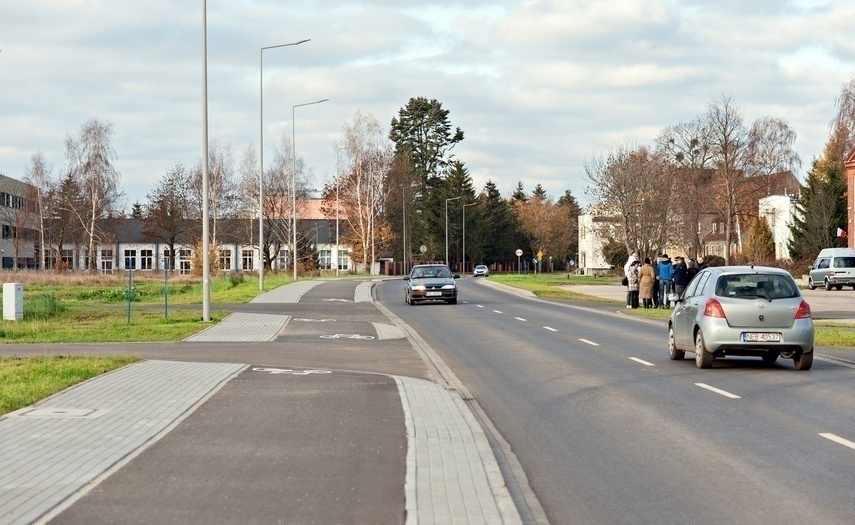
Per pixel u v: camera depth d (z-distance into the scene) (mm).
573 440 9836
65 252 109938
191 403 11992
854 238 67188
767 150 72688
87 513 6605
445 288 40031
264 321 29344
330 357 18781
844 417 11164
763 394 13195
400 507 6770
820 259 56375
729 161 71438
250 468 8102
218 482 7566
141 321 28359
